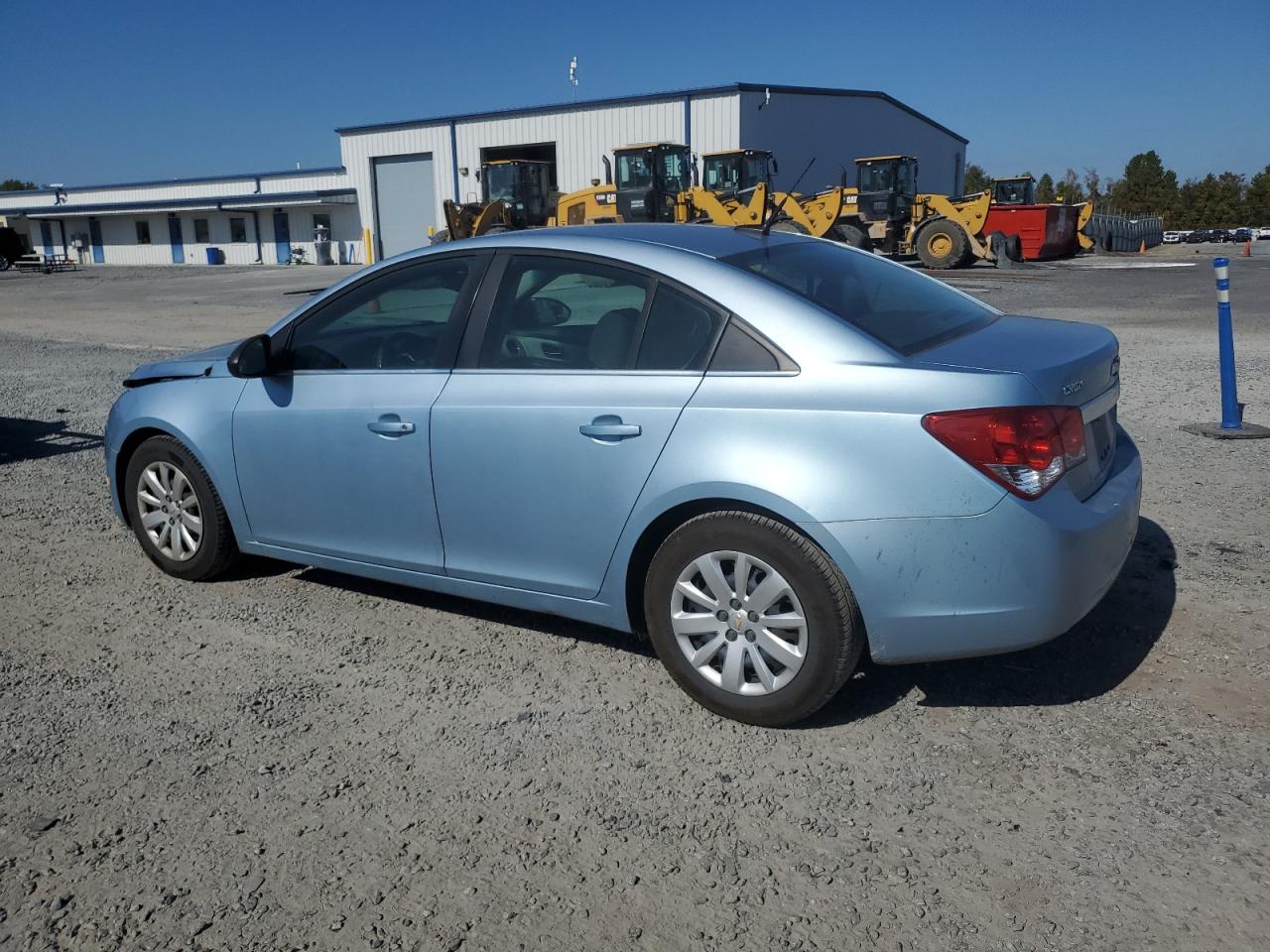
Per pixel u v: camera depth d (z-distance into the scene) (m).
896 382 3.11
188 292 29.66
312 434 4.26
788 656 3.29
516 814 2.99
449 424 3.85
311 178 52.12
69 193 62.31
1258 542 4.96
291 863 2.79
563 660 4.00
